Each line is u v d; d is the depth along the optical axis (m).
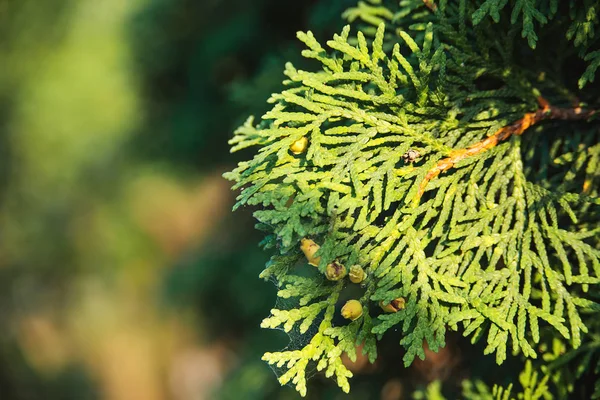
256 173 0.54
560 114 0.57
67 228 2.71
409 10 0.58
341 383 0.53
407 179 0.55
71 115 2.55
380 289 0.53
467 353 0.73
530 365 0.61
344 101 0.54
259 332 1.18
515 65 0.57
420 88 0.54
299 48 0.96
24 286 2.78
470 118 0.56
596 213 0.56
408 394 0.78
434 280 0.53
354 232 0.53
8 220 2.76
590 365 0.63
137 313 2.72
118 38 2.39
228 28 1.28
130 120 2.23
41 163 2.68
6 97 2.70
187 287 1.56
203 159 1.53
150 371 2.69
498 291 0.53
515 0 0.55
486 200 0.55
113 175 2.52
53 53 2.63
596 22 0.55
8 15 2.69
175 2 1.57
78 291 2.75
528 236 0.54
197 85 1.46
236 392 1.09
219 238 1.60
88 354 2.80
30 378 2.70
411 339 0.52
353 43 0.61
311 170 0.54
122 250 2.60
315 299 0.58
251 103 0.95
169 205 2.45
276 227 0.54
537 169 0.61
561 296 0.53
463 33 0.56
